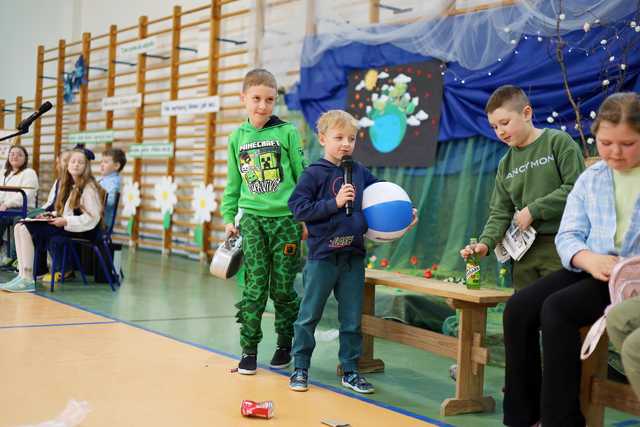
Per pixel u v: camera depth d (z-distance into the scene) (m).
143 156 7.72
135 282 5.14
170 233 7.48
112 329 3.29
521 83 3.86
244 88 2.74
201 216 6.84
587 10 3.54
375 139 4.84
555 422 1.75
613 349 2.71
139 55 8.04
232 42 6.83
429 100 4.48
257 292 2.62
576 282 1.89
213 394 2.28
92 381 2.35
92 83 9.32
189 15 7.59
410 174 4.63
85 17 9.63
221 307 4.17
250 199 2.70
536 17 3.79
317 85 5.28
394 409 2.24
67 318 3.51
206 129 7.05
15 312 3.60
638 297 1.58
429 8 4.46
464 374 2.29
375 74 4.86
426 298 3.54
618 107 1.74
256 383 2.46
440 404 2.36
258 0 5.96
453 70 4.34
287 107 5.62
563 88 3.64
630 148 1.76
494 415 2.27
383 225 2.44
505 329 1.96
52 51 10.13
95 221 4.46
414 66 4.59
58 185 5.09
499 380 2.77
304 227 2.74
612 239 1.87
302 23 5.56
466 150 4.28
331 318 3.68
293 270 2.70
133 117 8.30
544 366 1.79
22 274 4.43
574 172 2.31
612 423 2.23
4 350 2.73
